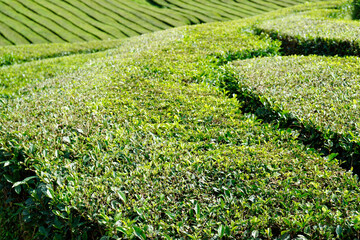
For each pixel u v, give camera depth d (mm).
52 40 20703
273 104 5668
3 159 4473
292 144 4520
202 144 4477
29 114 5332
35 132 4664
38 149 4289
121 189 3625
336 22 11375
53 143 4387
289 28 10984
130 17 25625
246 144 4484
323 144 4895
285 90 6086
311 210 3250
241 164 3926
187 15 26656
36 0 26844
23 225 4219
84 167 3979
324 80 6480
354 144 4531
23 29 21734
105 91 6227
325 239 3014
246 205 3318
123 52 10219
